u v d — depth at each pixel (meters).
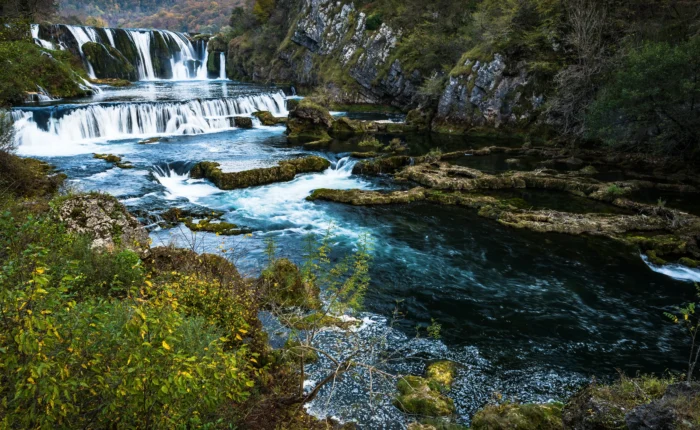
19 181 16.11
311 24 57.31
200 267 10.15
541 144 31.05
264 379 7.79
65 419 4.00
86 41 51.56
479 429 7.44
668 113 22.14
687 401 5.09
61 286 4.07
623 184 21.27
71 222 9.88
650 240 15.41
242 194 20.61
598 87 27.56
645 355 9.89
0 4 33.34
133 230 10.64
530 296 12.34
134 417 4.30
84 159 23.44
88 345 4.00
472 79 36.06
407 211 18.91
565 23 31.81
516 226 17.08
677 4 28.25
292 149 28.77
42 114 26.64
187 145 28.39
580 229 16.53
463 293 12.41
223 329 7.82
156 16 150.75
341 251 14.82
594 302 12.12
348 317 10.66
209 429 5.04
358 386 8.38
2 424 3.59
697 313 11.63
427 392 8.14
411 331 10.50
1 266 4.79
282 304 10.00
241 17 71.94
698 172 22.89
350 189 20.75
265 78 62.09
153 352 4.07
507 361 9.53
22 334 3.46
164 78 62.19
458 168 23.92
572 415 6.45
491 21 37.78
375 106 49.12
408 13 47.66
